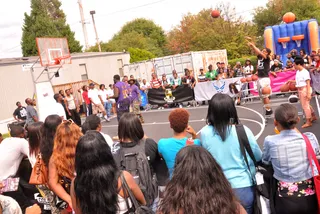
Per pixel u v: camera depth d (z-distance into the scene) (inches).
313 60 506.3
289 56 605.3
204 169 68.8
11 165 168.1
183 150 74.1
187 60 858.1
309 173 114.8
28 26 1969.7
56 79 890.1
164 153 130.0
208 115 116.4
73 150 126.9
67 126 129.6
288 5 1754.4
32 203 172.6
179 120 128.6
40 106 559.8
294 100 324.8
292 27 798.5
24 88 808.9
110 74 1095.0
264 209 116.8
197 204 65.3
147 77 979.9
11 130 187.5
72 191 97.3
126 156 125.6
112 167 93.9
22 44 1972.2
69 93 547.8
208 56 928.9
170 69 901.2
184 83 632.4
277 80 546.9
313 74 454.3
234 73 663.8
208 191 66.7
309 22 777.6
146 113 613.6
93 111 682.8
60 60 669.9
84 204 91.4
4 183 163.0
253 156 113.3
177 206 66.7
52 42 661.3
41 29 1929.1
